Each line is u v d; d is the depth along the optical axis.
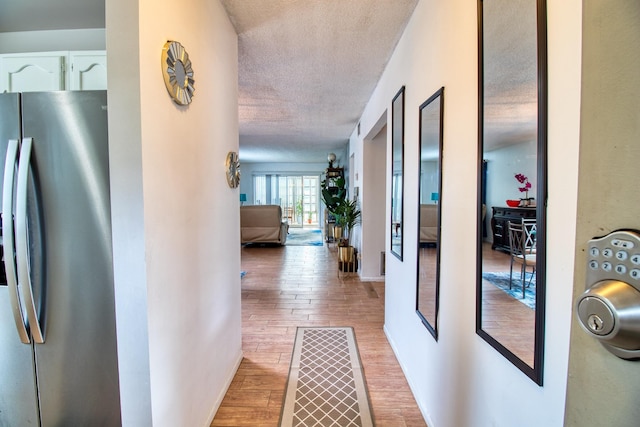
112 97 1.07
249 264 5.69
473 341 1.21
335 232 5.54
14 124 1.22
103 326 1.24
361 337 2.78
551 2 0.78
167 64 1.22
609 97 0.49
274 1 1.82
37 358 1.28
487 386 1.11
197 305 1.55
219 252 1.87
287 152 8.59
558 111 0.77
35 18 1.66
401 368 2.27
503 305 1.00
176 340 1.33
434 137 1.61
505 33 0.98
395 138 2.43
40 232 1.22
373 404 1.89
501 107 1.00
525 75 0.88
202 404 1.61
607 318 0.46
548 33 0.79
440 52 1.53
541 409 0.83
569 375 0.57
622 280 0.46
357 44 2.34
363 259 4.61
